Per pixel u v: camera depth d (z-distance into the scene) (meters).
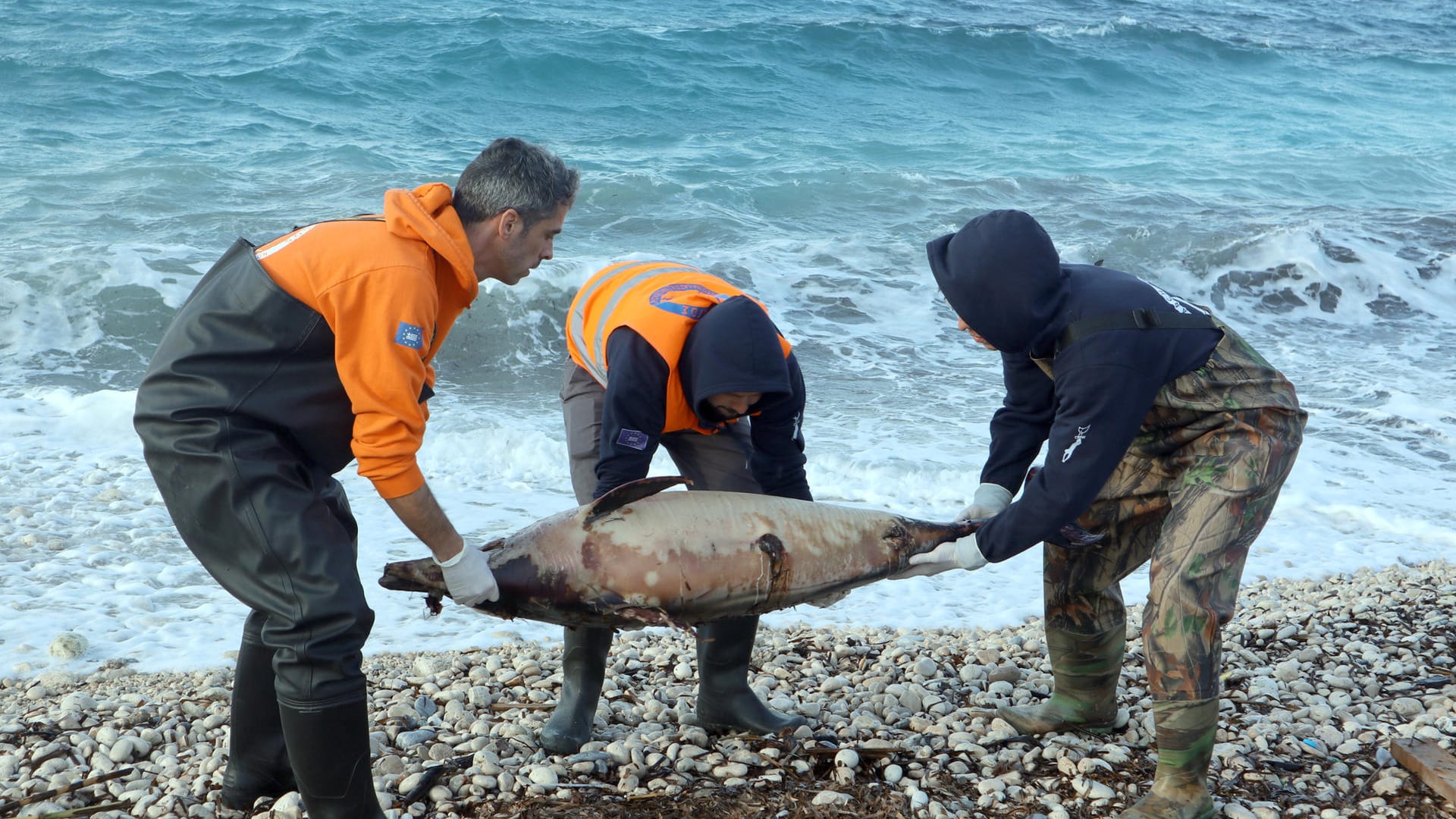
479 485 7.70
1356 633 5.21
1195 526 3.19
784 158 18.11
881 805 3.49
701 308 3.51
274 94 19.23
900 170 17.95
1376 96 28.42
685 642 5.29
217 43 21.50
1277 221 15.26
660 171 16.25
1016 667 4.79
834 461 7.92
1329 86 29.19
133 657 5.02
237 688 3.33
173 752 3.83
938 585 6.48
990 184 16.84
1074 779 3.64
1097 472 3.09
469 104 20.00
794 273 12.30
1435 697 4.32
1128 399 3.07
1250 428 3.22
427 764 3.67
